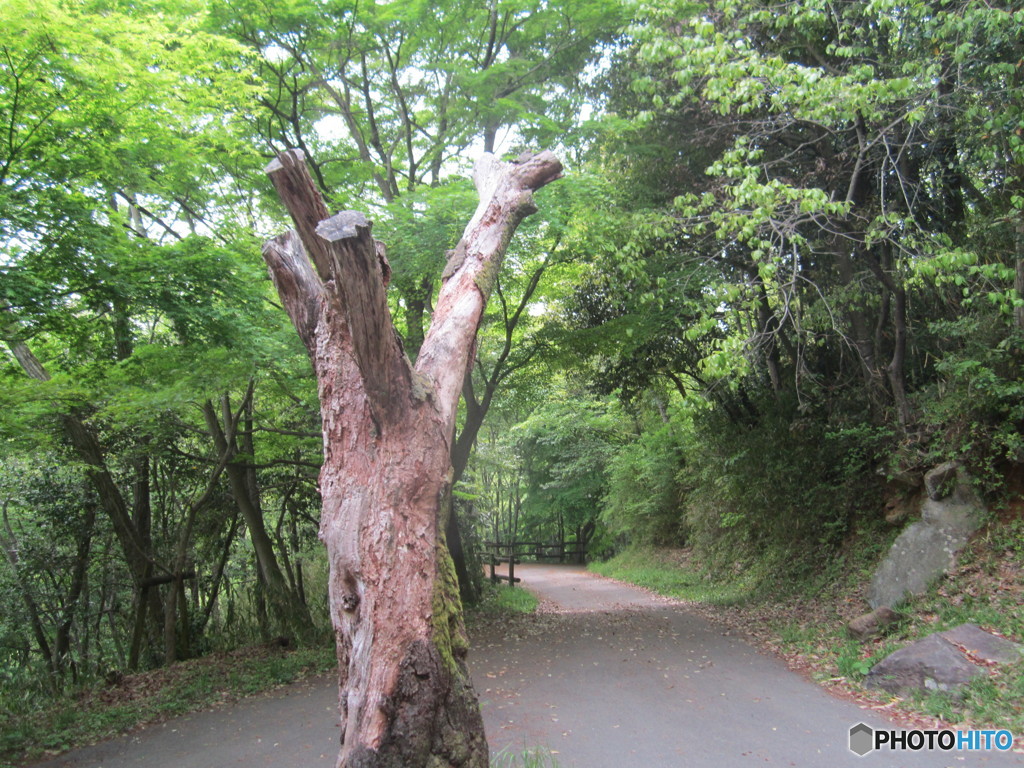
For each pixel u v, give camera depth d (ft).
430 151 43.32
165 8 30.09
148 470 46.47
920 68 26.53
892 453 33.45
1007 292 24.49
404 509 12.12
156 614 44.27
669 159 39.45
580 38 40.04
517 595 60.29
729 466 47.78
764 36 33.86
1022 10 23.12
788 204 28.76
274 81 37.86
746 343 27.99
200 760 18.78
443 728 11.50
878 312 37.32
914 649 21.44
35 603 45.93
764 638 31.30
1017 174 27.07
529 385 49.88
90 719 24.09
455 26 39.19
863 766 15.51
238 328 26.30
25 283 21.22
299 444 43.83
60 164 23.22
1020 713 17.54
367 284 10.69
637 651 29.76
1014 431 28.19
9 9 19.60
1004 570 25.68
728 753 16.61
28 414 25.32
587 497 97.09
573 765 16.03
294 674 28.96
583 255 38.19
